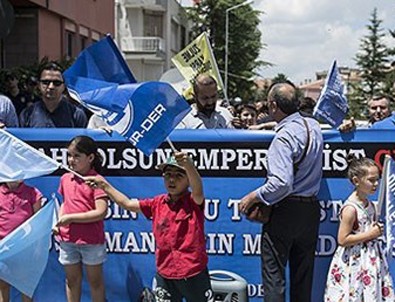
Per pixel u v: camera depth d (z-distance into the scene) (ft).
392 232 14.90
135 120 14.21
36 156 15.12
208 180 16.38
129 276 16.71
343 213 14.96
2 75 34.65
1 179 15.03
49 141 16.69
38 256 14.83
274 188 14.48
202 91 18.62
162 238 14.46
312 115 17.13
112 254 16.71
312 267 15.42
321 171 15.31
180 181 14.32
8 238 14.60
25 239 14.71
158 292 14.64
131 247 16.66
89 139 15.66
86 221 15.24
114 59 15.35
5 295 16.25
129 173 16.49
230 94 199.93
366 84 188.34
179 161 14.05
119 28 156.97
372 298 14.73
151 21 162.50
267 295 14.99
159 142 14.23
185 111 14.28
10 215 15.72
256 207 15.05
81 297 16.60
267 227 15.14
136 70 156.56
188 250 14.28
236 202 16.37
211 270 16.55
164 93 14.19
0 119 18.65
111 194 15.19
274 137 15.31
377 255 14.92
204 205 15.10
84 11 78.69
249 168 16.30
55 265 16.88
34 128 17.48
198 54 22.75
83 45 79.97
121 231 16.65
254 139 16.22
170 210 14.44
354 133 16.22
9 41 62.08
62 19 69.72
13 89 29.45
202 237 14.48
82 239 15.44
